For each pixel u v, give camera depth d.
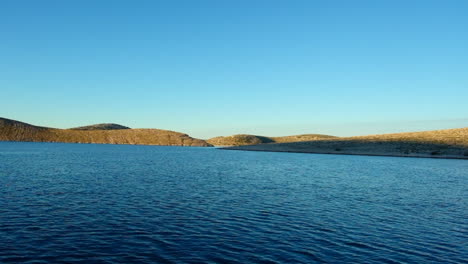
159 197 30.52
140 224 21.06
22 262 14.43
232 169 62.91
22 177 41.88
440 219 24.45
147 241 17.81
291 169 64.75
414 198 33.22
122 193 32.12
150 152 143.00
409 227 22.05
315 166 73.31
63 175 45.50
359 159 104.31
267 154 140.75
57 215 22.69
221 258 15.66
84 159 80.56
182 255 15.91
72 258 15.12
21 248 16.11
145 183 39.69
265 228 21.00
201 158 101.81
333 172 59.34
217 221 22.38
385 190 38.38
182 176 48.59
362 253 16.89
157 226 20.73
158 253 16.08
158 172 53.53
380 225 22.41
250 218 23.48
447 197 34.09
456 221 23.95
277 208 27.08
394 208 28.11
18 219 21.23
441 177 53.19
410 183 44.97
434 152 123.88
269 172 58.03
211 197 31.33
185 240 18.17
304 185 41.47
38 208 24.53
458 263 15.87
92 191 32.75
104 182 39.59
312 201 30.53
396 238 19.55
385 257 16.42
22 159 74.25
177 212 24.69
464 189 40.00
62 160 74.75
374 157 118.50
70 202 27.08
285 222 22.61
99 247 16.66
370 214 25.66
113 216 22.91
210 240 18.28
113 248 16.58
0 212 22.81
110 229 19.78
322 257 16.17
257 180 45.91
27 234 18.28
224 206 27.30
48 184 36.66
